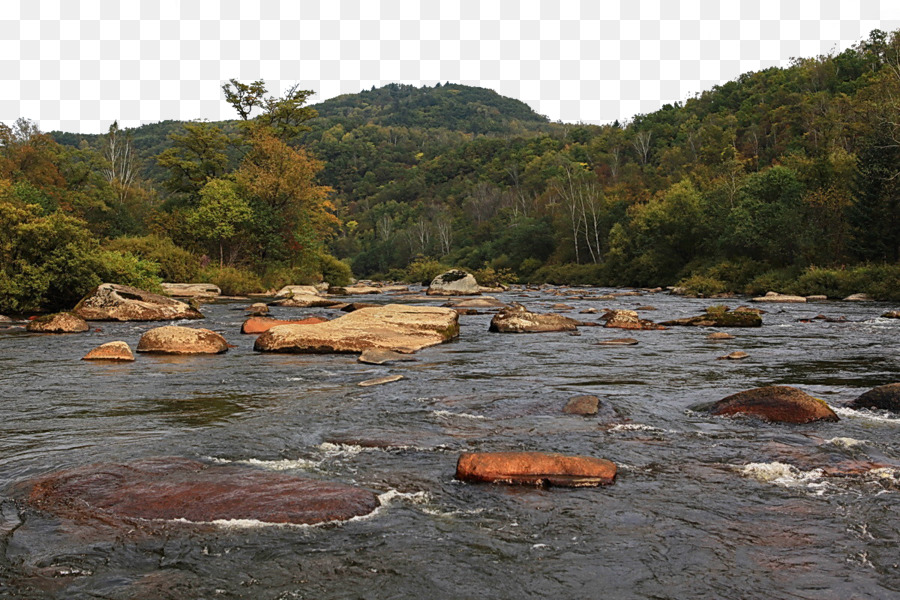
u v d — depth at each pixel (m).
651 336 17.08
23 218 22.47
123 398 8.89
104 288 21.41
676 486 5.14
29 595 3.43
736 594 3.43
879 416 7.45
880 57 97.44
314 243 52.56
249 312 24.75
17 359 12.59
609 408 7.87
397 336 14.84
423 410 7.96
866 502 4.76
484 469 5.27
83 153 71.19
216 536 4.14
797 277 39.78
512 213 113.19
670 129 128.50
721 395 8.84
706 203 58.50
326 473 5.48
